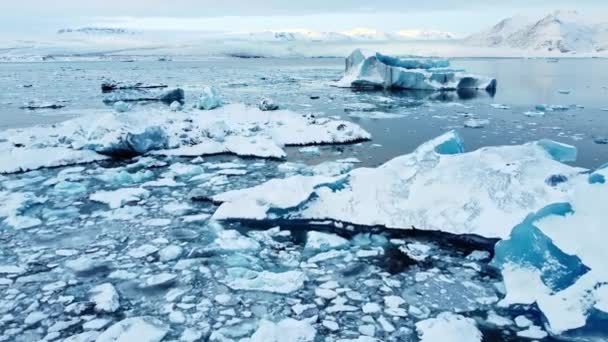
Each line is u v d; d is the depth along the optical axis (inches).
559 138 573.9
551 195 283.6
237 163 467.5
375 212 311.7
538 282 213.8
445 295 222.7
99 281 237.0
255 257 262.4
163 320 202.2
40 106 872.9
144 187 390.0
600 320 180.2
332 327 196.9
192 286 231.3
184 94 1108.5
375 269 249.8
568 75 1854.1
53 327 196.4
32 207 346.3
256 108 764.6
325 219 317.1
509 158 317.7
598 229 206.1
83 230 301.9
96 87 1339.8
